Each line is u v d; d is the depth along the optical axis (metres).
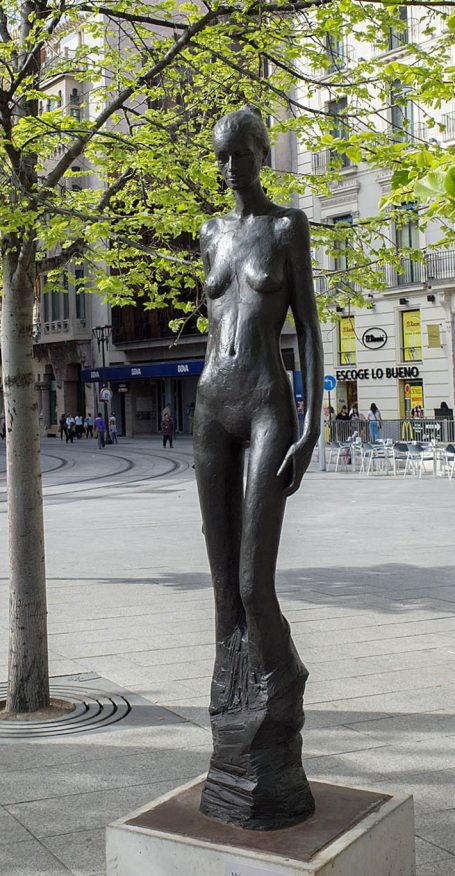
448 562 11.84
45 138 7.09
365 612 8.93
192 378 57.09
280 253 3.86
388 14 7.43
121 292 8.38
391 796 3.87
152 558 12.54
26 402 6.42
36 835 4.31
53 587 10.48
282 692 3.68
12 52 7.57
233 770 3.66
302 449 3.73
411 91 9.16
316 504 19.36
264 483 3.71
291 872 3.21
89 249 7.68
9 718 6.09
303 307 3.88
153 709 6.16
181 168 7.56
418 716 5.91
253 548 3.70
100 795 4.76
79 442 53.84
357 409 39.31
